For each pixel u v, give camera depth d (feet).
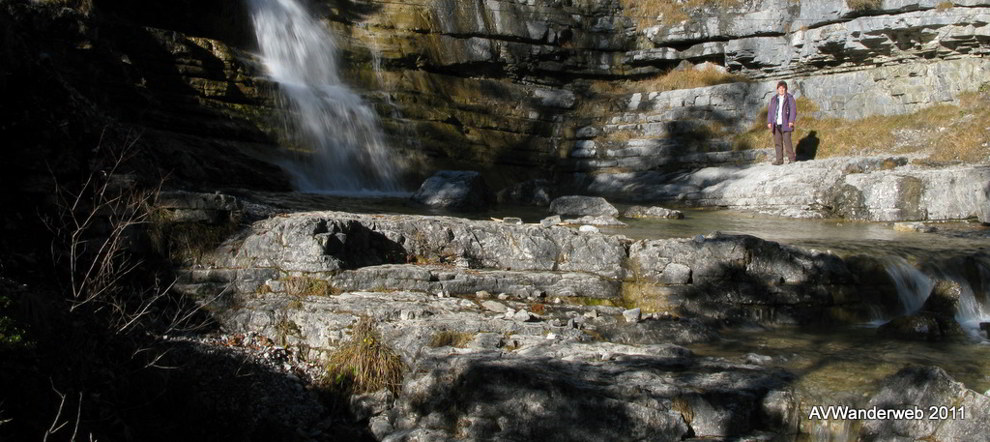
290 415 19.40
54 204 22.81
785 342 23.21
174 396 18.62
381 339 20.70
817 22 65.98
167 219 23.73
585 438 17.26
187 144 42.98
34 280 21.43
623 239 27.02
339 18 67.00
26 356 16.34
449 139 63.41
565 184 65.87
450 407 18.51
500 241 26.37
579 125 69.56
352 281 23.24
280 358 21.22
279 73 59.52
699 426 17.43
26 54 24.71
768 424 17.85
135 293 22.20
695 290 25.34
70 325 18.42
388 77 66.49
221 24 58.34
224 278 23.15
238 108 51.34
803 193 49.16
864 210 46.52
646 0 75.46
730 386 18.13
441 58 69.26
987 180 43.83
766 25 68.59
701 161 62.95
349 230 24.64
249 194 38.37
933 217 44.86
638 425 17.16
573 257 26.27
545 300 24.11
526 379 17.74
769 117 57.88
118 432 16.88
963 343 23.41
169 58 48.83
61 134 23.91
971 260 29.35
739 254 26.11
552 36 72.90
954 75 59.00
